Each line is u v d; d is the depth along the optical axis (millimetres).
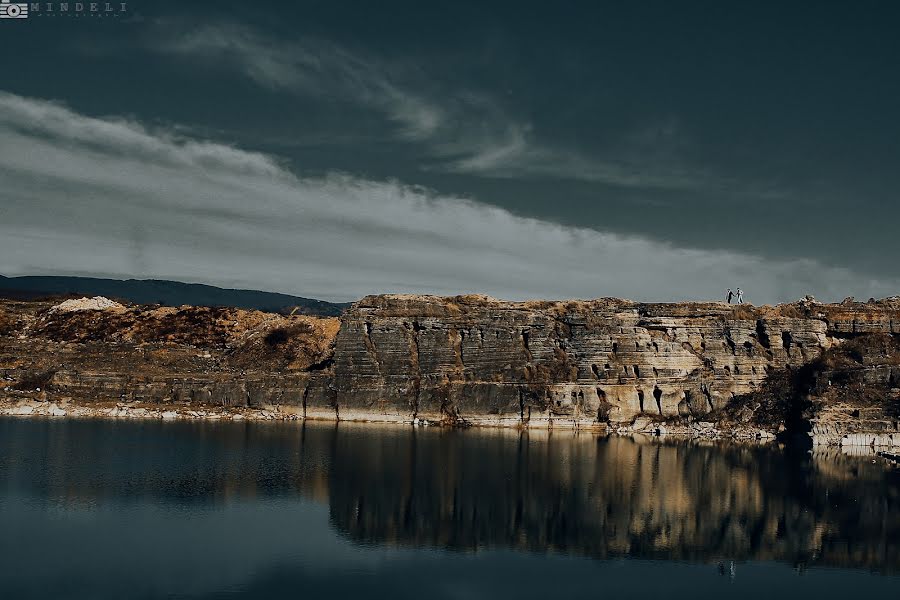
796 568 85000
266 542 88812
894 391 169125
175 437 157000
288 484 116250
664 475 128375
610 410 185375
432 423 189375
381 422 192375
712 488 119375
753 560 87375
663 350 190375
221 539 89062
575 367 190125
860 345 187125
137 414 190625
